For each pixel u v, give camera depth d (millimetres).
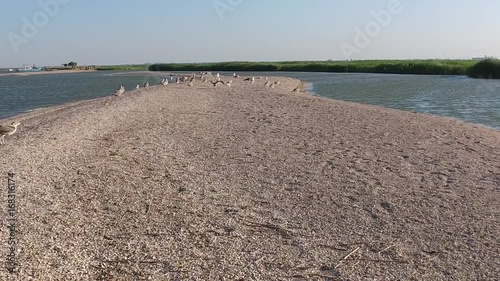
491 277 7652
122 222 9523
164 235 9000
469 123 24438
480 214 10219
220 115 24078
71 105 31703
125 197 10938
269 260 8148
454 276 7699
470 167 14047
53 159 13664
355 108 27375
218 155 15289
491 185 12242
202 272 7660
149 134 18469
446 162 14633
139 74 116250
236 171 13438
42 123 20594
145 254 8203
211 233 9172
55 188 11172
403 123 22047
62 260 7793
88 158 14078
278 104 29000
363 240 8977
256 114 24531
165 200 10875
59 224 9172
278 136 18562
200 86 43125
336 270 7859
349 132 19500
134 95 33375
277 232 9305
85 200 10578
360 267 7973
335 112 25500
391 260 8219
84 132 17984
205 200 10969
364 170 13617
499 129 22578
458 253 8461
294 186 12102
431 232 9336
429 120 23266
